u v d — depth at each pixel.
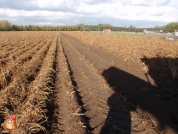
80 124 6.88
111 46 28.53
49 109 8.07
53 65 15.54
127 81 12.84
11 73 12.16
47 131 6.39
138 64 16.97
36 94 8.57
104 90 11.19
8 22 130.38
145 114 8.52
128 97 10.25
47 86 10.16
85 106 8.84
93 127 7.17
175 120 8.24
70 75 13.61
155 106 9.33
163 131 7.32
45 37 54.06
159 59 16.69
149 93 10.84
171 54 19.11
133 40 32.69
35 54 20.20
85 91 10.84
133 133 6.94
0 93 8.74
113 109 8.71
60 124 7.06
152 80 13.02
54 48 25.55
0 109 7.25
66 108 8.20
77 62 19.25
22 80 10.66
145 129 7.28
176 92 11.12
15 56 18.20
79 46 34.03
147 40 31.58
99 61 19.70
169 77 13.64
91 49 29.42
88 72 15.33
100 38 41.19
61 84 11.23
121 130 7.05
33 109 7.29
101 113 8.24
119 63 18.17
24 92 9.25
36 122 6.64
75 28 147.38
